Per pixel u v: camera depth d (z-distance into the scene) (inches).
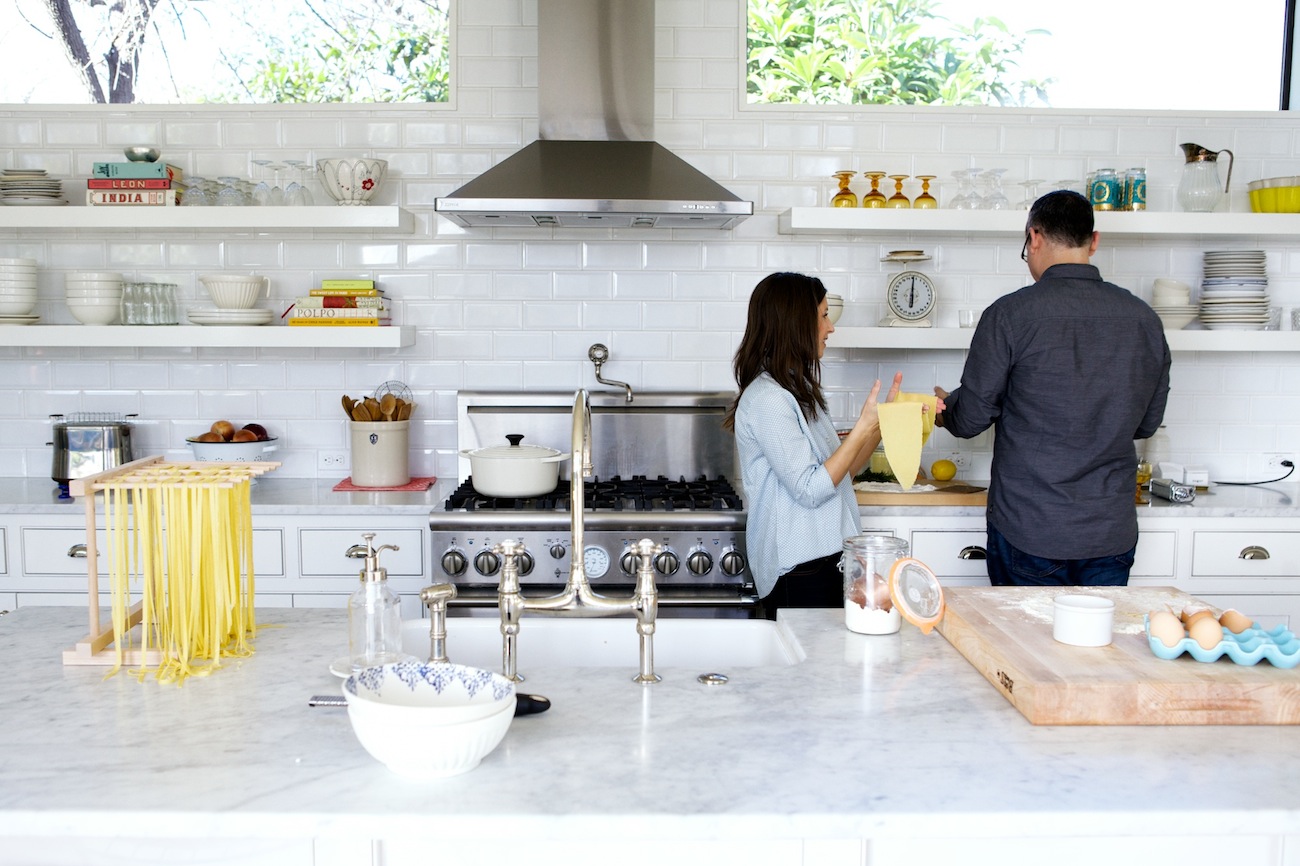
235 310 140.8
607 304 152.3
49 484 147.4
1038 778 52.8
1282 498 140.9
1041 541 116.9
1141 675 61.3
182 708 62.1
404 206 151.1
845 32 155.9
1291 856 53.3
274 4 154.2
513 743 57.2
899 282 146.6
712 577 124.2
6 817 48.3
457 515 122.6
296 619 82.0
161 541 70.4
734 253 152.2
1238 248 154.3
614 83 139.5
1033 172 152.9
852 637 77.5
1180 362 155.7
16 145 149.8
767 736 58.2
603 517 122.8
